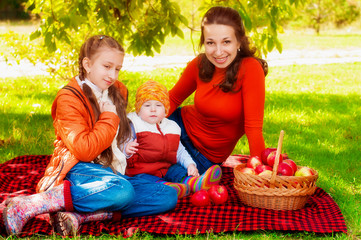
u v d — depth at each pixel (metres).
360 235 3.02
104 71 3.18
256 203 3.32
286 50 17.22
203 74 3.72
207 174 3.60
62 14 4.61
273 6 4.89
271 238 2.90
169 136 3.68
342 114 7.07
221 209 3.29
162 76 9.99
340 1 27.48
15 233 2.84
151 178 3.60
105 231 2.97
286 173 3.28
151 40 5.50
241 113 3.69
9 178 3.95
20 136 5.30
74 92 3.15
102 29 5.88
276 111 7.04
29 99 7.40
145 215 3.22
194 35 19.94
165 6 5.20
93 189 2.98
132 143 3.51
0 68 10.77
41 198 2.92
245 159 4.69
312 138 5.68
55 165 3.16
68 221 2.85
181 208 3.40
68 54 7.82
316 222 3.09
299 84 10.08
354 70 12.45
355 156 4.93
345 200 3.61
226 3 4.85
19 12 24.91
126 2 5.12
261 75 3.56
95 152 3.09
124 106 3.51
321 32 26.50
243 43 3.59
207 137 3.90
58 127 3.13
